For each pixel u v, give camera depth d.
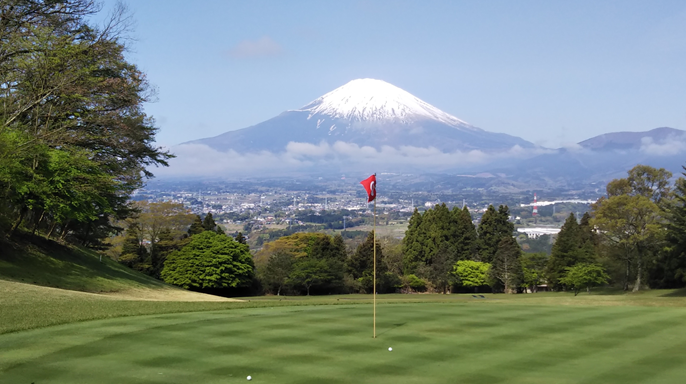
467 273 90.81
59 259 47.31
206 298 49.31
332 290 87.75
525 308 29.05
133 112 48.84
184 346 19.12
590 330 22.39
